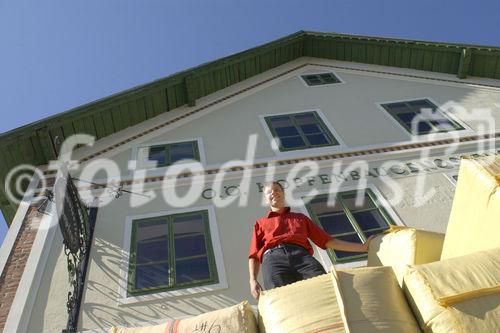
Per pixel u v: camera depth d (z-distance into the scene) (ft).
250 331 13.38
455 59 44.29
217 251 24.25
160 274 23.24
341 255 23.73
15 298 21.91
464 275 12.21
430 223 25.79
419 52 45.57
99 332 20.58
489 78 43.75
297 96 41.37
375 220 26.30
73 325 20.51
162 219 26.61
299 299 13.20
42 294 22.31
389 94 41.11
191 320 14.06
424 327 11.84
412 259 15.17
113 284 22.70
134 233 25.68
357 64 48.70
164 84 38.47
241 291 22.20
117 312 21.39
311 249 17.29
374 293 12.91
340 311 12.53
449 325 11.22
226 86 44.14
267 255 16.61
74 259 22.30
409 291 12.73
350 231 25.61
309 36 49.98
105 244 24.94
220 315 13.83
